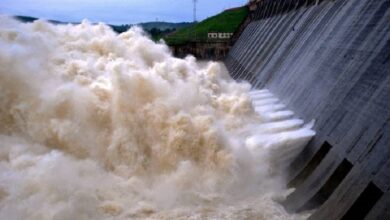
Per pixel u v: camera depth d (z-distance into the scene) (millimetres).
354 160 11320
